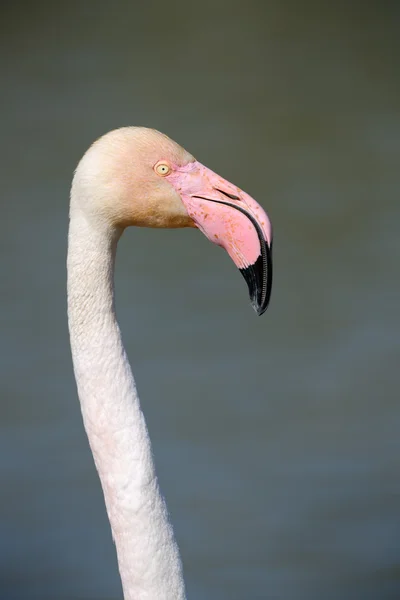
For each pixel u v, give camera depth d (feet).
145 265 48.62
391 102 73.31
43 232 50.21
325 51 85.71
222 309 43.57
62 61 82.33
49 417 35.58
